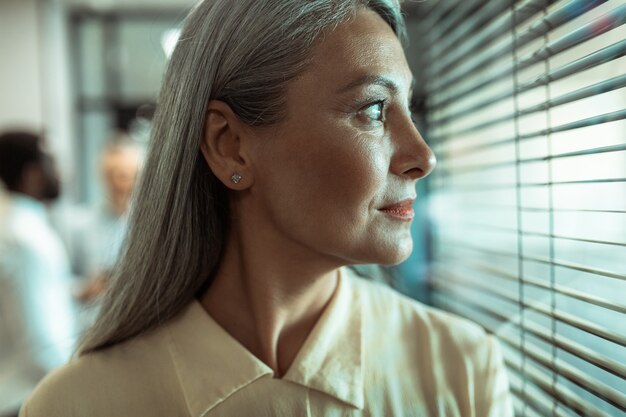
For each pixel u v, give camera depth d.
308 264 0.73
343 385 0.71
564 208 0.77
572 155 0.71
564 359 0.80
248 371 0.71
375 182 0.67
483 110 1.13
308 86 0.67
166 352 0.76
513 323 0.93
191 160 0.75
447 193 1.36
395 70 0.69
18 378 1.67
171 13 4.39
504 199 1.10
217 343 0.74
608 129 0.73
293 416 0.69
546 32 0.80
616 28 0.65
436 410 0.73
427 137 1.43
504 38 0.97
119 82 4.48
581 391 0.75
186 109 0.74
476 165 1.14
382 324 0.80
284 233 0.72
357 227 0.67
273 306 0.75
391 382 0.74
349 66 0.67
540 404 0.82
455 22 1.20
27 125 4.37
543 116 0.87
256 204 0.75
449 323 0.80
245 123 0.72
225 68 0.72
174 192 0.76
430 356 0.77
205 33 0.73
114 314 0.79
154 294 0.78
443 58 1.30
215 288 0.80
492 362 0.77
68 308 1.89
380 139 0.68
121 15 4.41
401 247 0.70
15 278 1.68
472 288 1.18
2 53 4.34
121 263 0.81
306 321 0.77
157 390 0.74
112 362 0.77
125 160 2.32
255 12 0.70
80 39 4.47
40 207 1.88
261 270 0.75
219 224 0.79
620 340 0.62
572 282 0.84
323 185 0.67
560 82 0.79
